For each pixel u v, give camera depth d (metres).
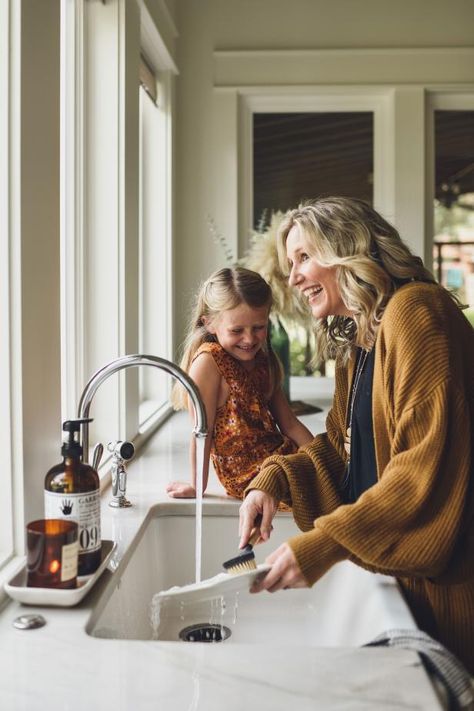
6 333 1.13
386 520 0.97
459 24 3.33
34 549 0.96
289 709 0.72
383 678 0.79
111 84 1.99
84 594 0.97
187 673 0.80
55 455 1.29
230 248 3.35
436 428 0.99
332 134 3.42
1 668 0.80
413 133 3.33
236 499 1.55
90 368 2.00
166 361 1.18
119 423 1.99
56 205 1.29
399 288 1.19
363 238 1.22
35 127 1.19
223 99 3.33
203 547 1.51
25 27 1.14
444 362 1.03
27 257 1.15
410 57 3.31
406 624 0.94
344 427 1.41
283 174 3.43
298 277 1.30
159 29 2.65
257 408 1.59
